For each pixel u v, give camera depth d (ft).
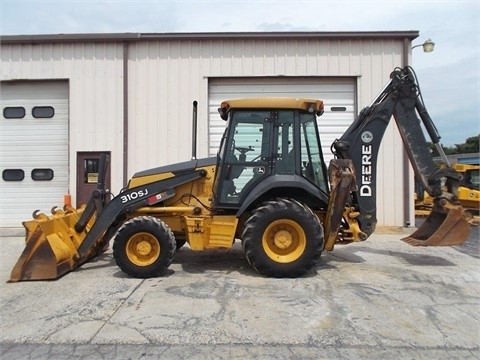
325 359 9.87
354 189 17.48
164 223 17.46
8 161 34.04
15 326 11.89
